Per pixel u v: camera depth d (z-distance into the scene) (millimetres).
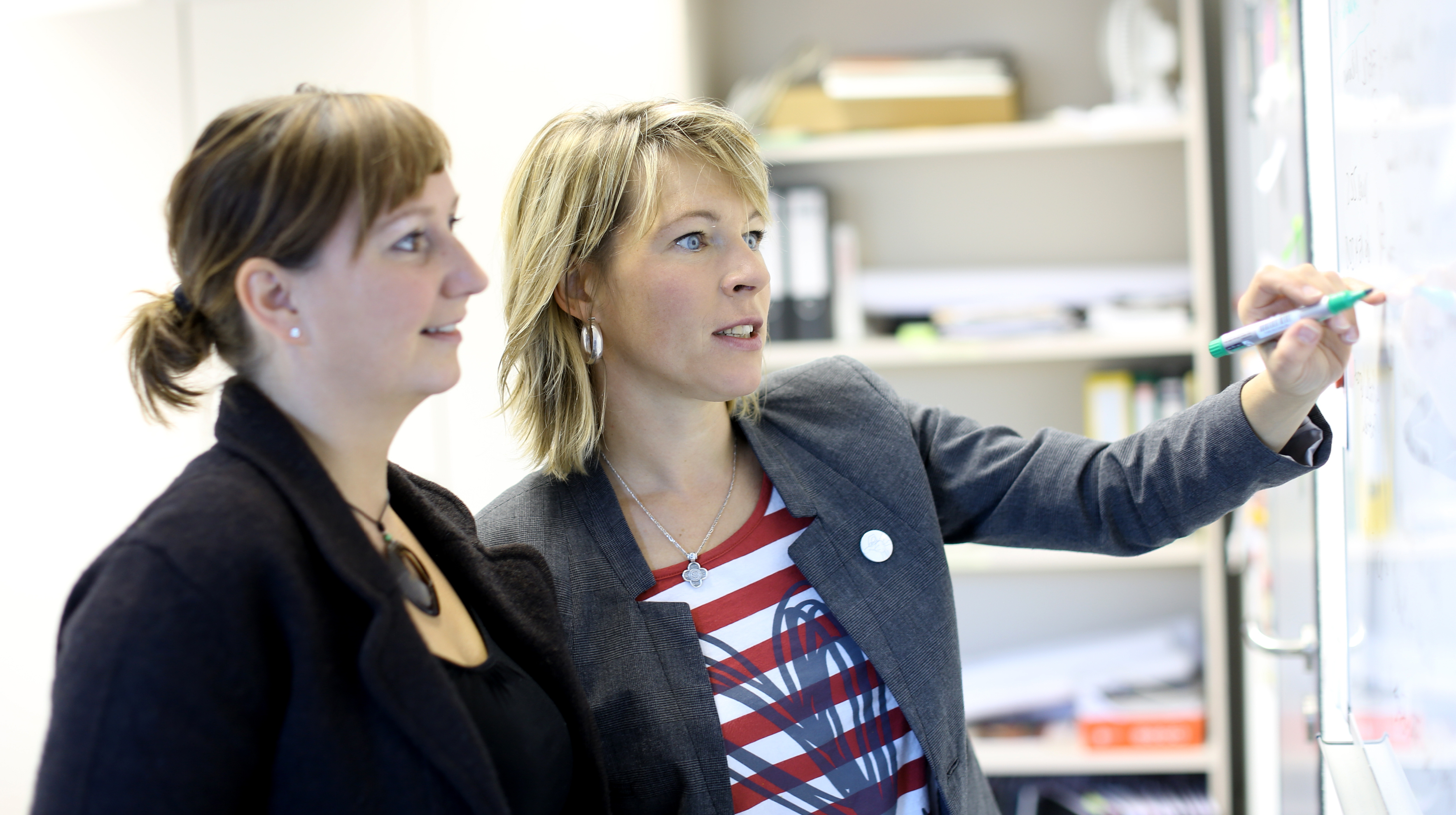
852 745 1075
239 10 2471
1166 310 2445
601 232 1061
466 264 813
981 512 1185
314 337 756
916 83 2545
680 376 1066
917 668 1082
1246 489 984
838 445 1175
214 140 741
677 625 1067
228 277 742
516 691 894
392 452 2463
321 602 743
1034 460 1143
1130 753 2484
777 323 2574
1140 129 2402
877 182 2771
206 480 737
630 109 1098
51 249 2555
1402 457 794
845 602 1084
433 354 803
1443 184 652
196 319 789
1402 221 754
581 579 1092
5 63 2543
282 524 739
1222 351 917
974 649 2820
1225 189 2590
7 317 2572
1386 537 854
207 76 2486
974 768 1180
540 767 882
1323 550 1021
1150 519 1042
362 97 778
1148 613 2740
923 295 2605
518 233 1121
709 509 1143
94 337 2551
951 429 1232
